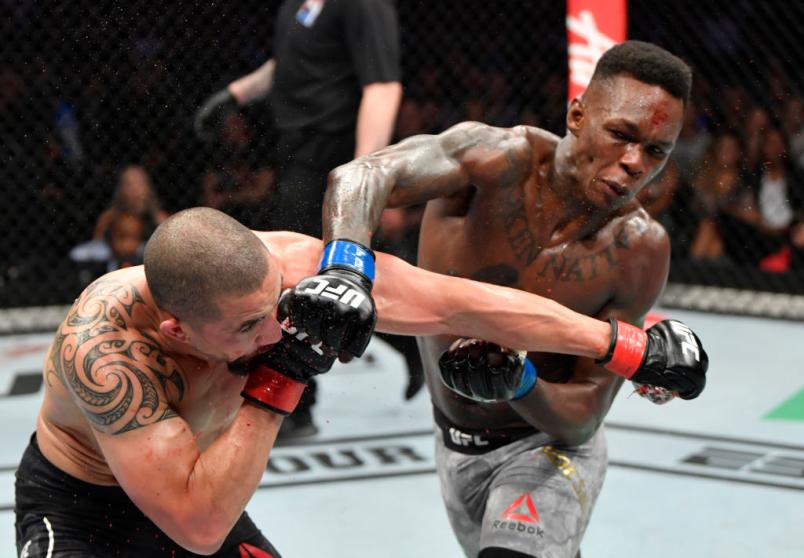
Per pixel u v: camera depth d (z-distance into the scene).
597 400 2.88
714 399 5.97
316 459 5.00
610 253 2.83
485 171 2.74
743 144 7.51
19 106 6.74
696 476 4.86
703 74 7.32
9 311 7.38
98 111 6.72
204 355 2.38
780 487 4.73
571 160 2.72
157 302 2.22
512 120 7.36
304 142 5.21
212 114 5.82
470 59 7.31
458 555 4.07
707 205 7.82
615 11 4.76
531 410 2.77
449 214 2.93
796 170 7.63
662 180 7.50
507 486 2.91
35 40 6.59
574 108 2.71
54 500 2.55
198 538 2.28
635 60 2.58
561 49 7.34
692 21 7.24
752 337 7.32
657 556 4.09
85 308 2.37
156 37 6.61
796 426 5.54
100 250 7.23
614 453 5.14
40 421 2.62
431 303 2.53
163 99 6.68
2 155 6.89
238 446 2.25
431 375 3.09
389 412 5.64
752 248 7.99
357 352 2.20
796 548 4.14
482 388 2.58
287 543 4.14
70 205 7.07
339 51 5.06
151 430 2.28
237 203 6.62
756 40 7.24
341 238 2.42
